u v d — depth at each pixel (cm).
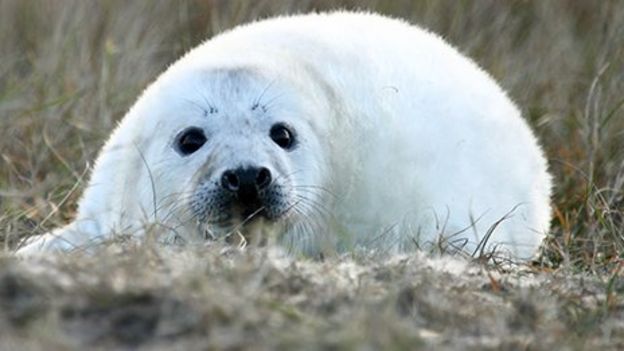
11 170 2133
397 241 1784
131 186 1816
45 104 2256
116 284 1263
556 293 1436
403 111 1858
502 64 2508
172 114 1764
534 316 1353
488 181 1852
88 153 2159
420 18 2647
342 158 1816
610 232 1858
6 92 2344
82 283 1272
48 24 2653
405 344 1193
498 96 1975
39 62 2495
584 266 1722
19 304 1242
